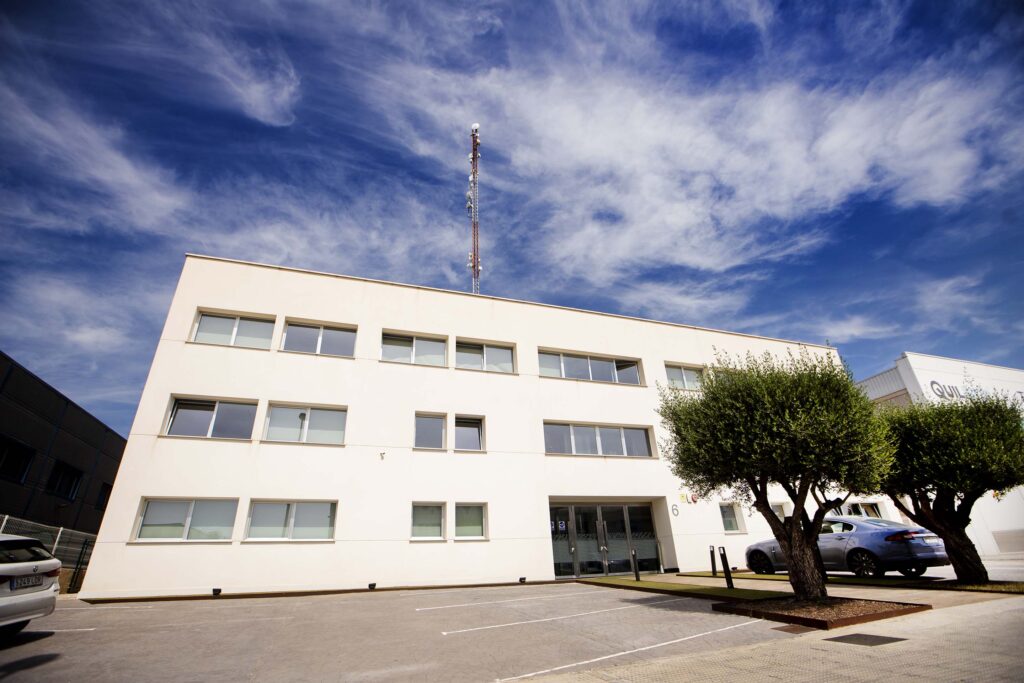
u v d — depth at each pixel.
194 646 6.82
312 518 14.62
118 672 5.48
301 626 8.36
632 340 21.41
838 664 5.00
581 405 19.38
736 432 9.22
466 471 16.69
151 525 13.23
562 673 5.34
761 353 23.48
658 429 20.02
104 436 29.17
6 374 20.19
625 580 15.38
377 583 14.34
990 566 15.09
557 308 20.67
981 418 10.88
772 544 14.80
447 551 15.48
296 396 15.66
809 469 8.63
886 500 22.78
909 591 9.78
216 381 15.04
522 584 15.86
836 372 9.59
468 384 17.95
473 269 24.11
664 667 5.32
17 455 21.38
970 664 4.60
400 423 16.47
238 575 13.26
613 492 18.42
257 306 16.34
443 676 5.31
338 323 17.12
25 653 6.25
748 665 5.20
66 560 16.91
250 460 14.45
